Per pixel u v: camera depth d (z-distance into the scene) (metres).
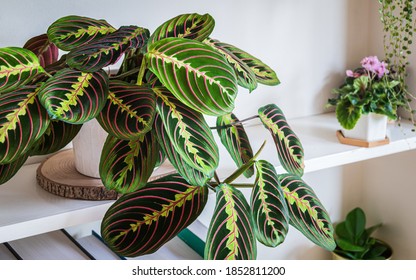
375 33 1.70
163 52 0.91
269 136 1.51
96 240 1.36
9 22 1.23
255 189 1.03
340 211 1.89
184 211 0.97
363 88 1.49
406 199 1.74
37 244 1.30
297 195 1.10
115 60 0.89
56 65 1.02
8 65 0.88
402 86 1.50
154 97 0.89
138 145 0.94
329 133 1.55
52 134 1.00
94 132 1.09
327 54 1.68
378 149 1.46
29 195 1.13
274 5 1.55
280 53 1.60
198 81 0.88
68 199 1.11
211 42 1.12
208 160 0.90
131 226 0.95
